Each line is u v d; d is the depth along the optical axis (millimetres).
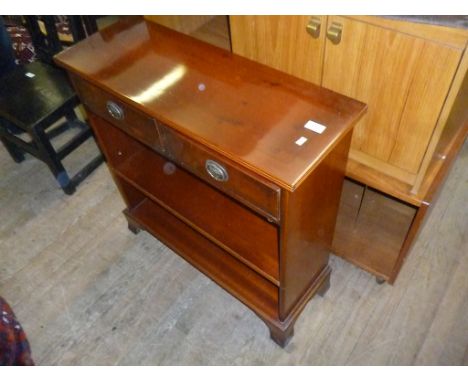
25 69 1806
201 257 1426
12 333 1008
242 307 1447
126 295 1508
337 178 1009
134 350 1375
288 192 790
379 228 1370
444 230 1583
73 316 1465
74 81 1140
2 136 1817
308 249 1119
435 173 1118
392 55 870
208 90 961
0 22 1764
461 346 1300
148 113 938
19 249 1668
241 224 1234
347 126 849
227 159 855
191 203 1306
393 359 1291
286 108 900
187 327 1415
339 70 981
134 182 1381
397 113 966
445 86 848
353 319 1385
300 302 1284
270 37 1037
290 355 1327
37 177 1927
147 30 1163
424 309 1388
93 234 1701
